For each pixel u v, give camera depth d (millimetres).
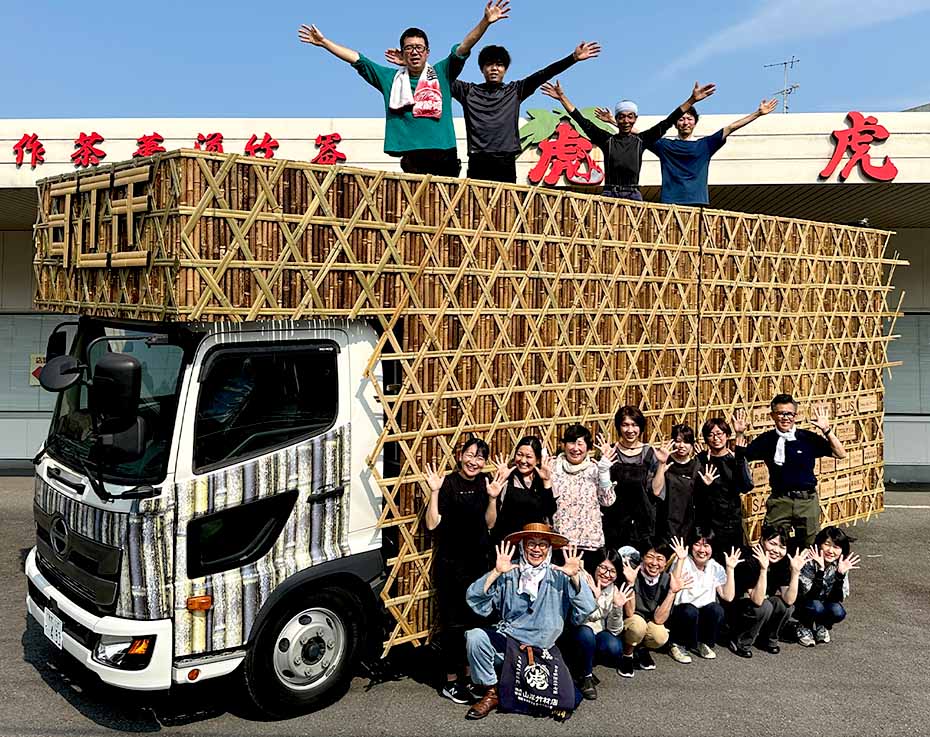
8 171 10820
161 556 4426
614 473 5996
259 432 4773
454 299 5484
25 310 13141
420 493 5383
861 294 8492
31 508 10523
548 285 5969
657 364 6680
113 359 4176
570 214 6117
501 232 5715
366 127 10781
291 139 10828
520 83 6695
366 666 5609
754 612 5902
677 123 7742
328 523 5016
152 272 4602
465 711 5062
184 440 4500
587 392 6234
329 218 4910
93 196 5215
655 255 6676
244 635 4676
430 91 6297
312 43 6234
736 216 7223
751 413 7395
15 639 6078
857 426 8516
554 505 5566
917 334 12953
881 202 11539
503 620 5125
